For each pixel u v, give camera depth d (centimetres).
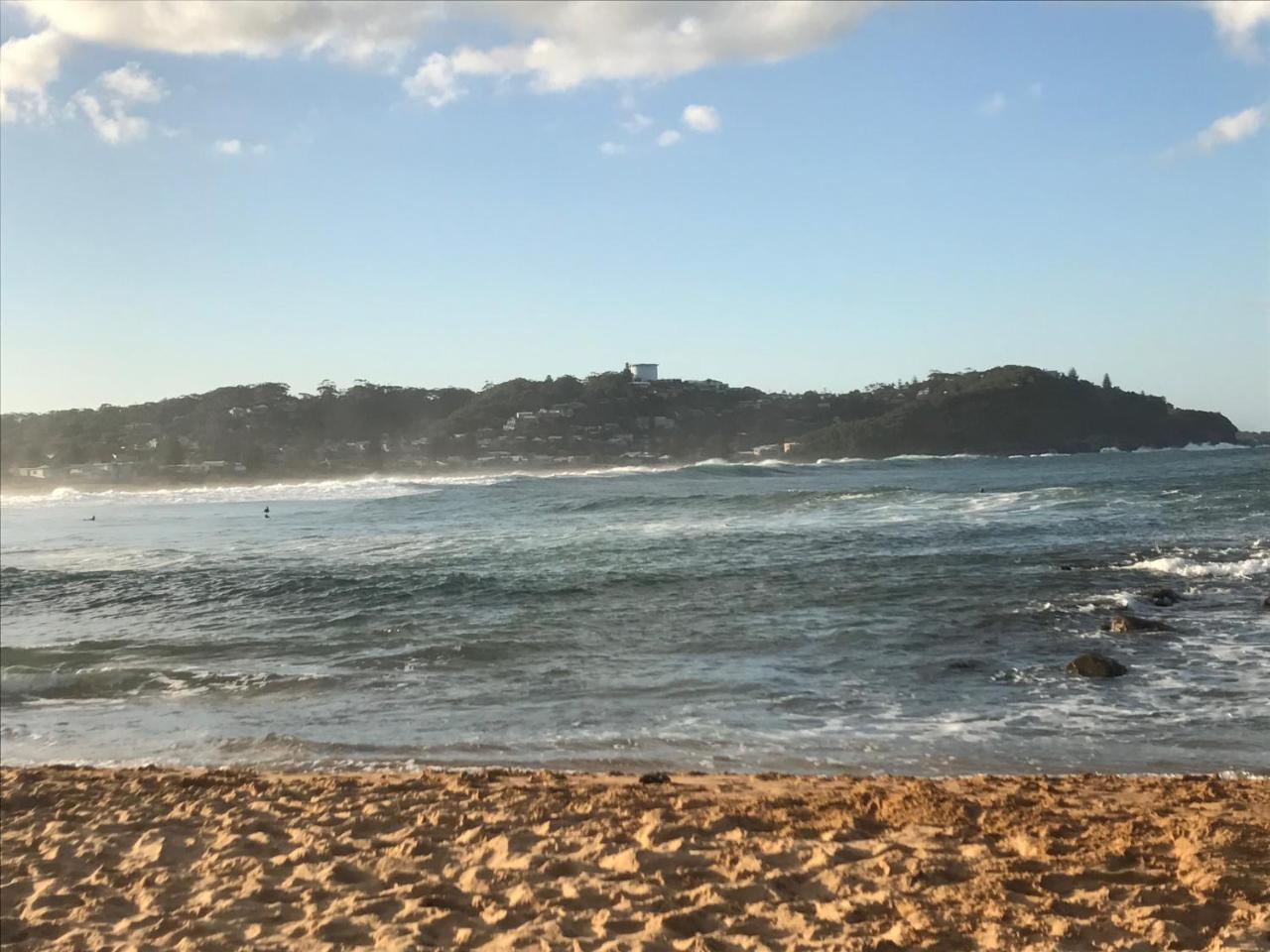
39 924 560
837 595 1756
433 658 1394
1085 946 457
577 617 1652
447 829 702
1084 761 898
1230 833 596
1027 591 1728
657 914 523
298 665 1395
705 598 1778
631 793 775
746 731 1023
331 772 943
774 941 486
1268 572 1834
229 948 517
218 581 2227
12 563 2859
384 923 538
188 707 1214
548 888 577
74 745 1080
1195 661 1229
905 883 548
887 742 973
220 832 720
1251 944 443
